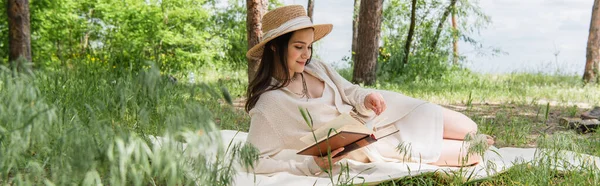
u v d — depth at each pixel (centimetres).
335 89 411
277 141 395
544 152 398
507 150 506
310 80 411
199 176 238
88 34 1636
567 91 1243
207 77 1608
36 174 245
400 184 382
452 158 421
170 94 298
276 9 389
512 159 467
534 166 383
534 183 367
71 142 223
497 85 1366
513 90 1226
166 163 221
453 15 1755
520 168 391
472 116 781
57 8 1463
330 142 352
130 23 1544
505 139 604
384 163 401
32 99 251
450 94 1147
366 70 1434
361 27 1434
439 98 1091
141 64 500
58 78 445
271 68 398
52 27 1477
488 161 392
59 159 233
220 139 224
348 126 355
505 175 393
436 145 420
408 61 1636
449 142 432
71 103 398
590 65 1537
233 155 255
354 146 361
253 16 962
